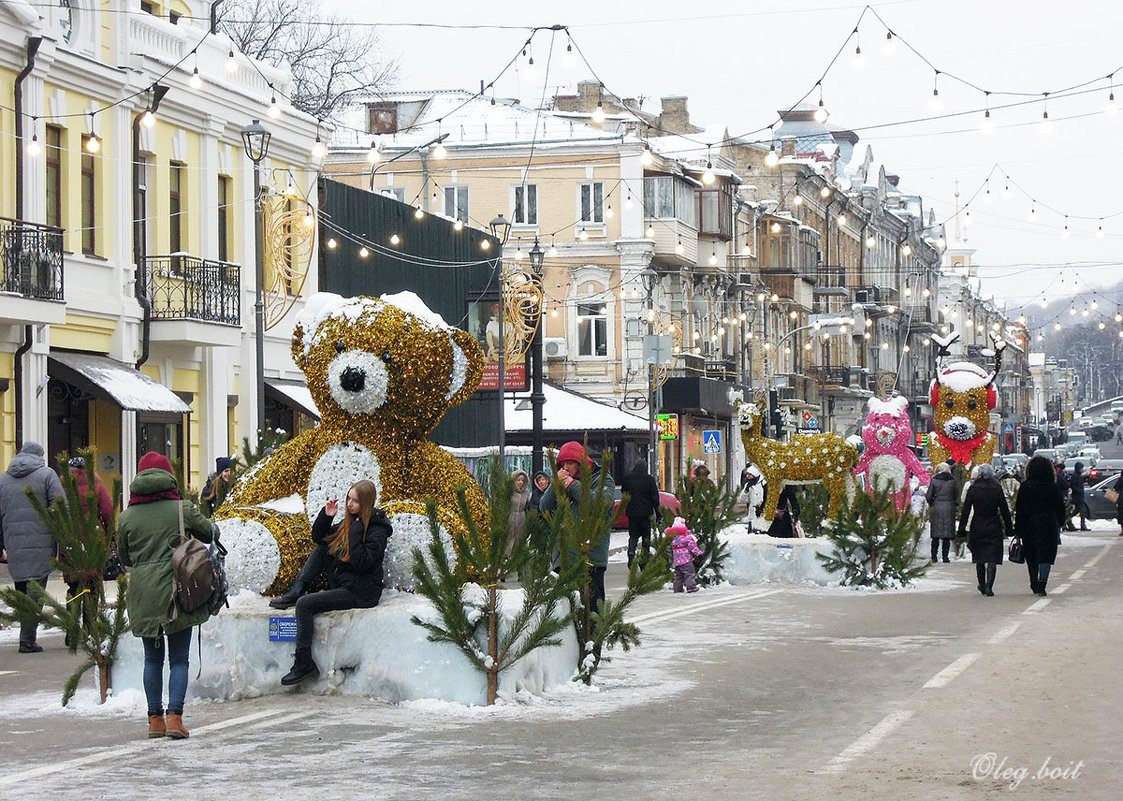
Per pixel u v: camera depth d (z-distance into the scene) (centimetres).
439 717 1194
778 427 5388
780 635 1753
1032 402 16862
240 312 3400
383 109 5841
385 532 1301
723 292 6481
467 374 1454
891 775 966
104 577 1362
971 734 1105
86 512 1345
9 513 1775
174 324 3108
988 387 3859
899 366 8350
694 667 1480
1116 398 17225
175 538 1112
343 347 1393
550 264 5638
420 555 1232
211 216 3359
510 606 1257
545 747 1070
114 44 3034
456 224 4375
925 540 3331
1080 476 4556
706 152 6425
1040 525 2250
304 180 3766
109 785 952
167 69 3175
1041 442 13188
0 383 2666
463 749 1064
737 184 6456
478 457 3956
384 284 4112
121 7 3047
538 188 5644
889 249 9681
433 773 981
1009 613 1972
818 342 7894
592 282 5616
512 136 5716
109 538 1364
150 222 3148
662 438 4244
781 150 7444
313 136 3797
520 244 5628
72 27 2938
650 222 5659
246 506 1409
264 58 5725
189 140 3288
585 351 5647
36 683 1445
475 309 4069
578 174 5622
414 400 1395
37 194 2775
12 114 2730
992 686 1332
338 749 1065
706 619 1942
